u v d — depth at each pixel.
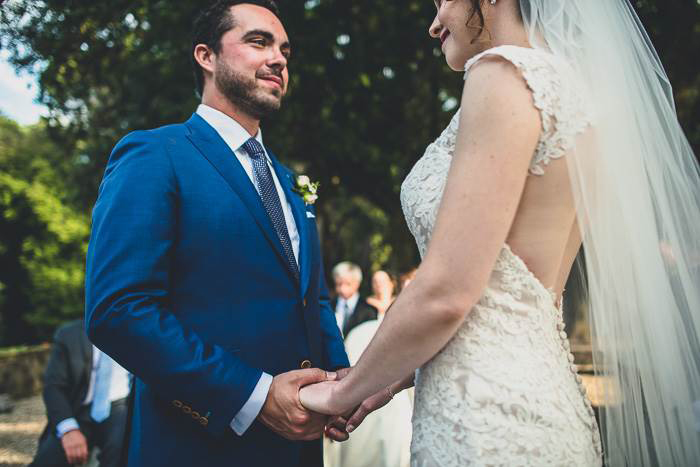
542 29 1.35
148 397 1.81
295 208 2.19
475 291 1.17
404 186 1.51
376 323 4.79
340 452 4.45
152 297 1.66
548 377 1.29
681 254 1.41
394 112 9.45
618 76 1.37
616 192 1.30
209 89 2.11
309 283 2.06
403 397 4.43
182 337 1.63
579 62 1.34
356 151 9.30
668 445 1.37
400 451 4.32
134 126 8.12
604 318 1.35
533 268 1.31
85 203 10.96
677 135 1.46
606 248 1.31
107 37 6.63
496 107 1.19
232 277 1.81
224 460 1.75
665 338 1.36
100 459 3.71
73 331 3.90
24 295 17.47
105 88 8.63
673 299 1.37
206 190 1.83
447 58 1.50
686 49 5.20
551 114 1.22
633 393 1.39
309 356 1.96
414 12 7.84
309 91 8.34
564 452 1.26
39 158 17.73
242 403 1.64
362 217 19.41
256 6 2.10
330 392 1.52
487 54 1.25
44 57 5.52
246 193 1.89
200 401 1.63
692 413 1.38
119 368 3.83
